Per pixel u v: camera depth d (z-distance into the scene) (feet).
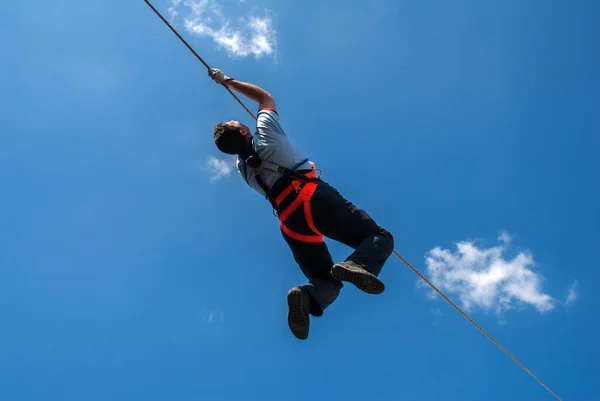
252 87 15.56
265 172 14.07
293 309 13.38
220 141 14.23
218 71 16.37
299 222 13.94
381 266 13.10
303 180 13.71
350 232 13.52
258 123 14.43
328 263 14.69
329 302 14.44
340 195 13.93
